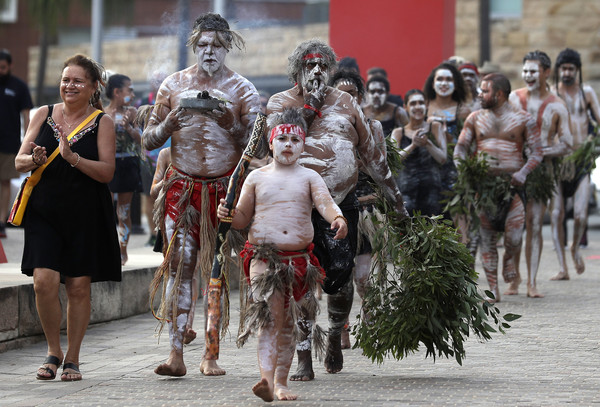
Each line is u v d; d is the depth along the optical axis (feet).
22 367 57.11
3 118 112.98
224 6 249.14
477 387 49.78
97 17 253.24
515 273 85.51
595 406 45.11
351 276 53.88
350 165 52.49
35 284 53.06
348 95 53.62
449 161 88.22
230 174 55.62
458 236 54.24
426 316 53.47
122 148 83.66
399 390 49.21
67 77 54.13
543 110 91.56
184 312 53.93
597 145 98.63
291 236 47.19
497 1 226.58
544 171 83.35
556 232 98.32
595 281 96.68
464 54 221.05
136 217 128.77
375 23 128.98
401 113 87.15
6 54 112.47
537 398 46.93
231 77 55.88
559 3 218.59
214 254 54.95
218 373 53.83
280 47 248.11
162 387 50.67
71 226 53.31
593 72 218.38
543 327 68.54
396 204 55.42
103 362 58.34
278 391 47.55
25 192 53.21
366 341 54.49
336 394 48.34
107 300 72.84
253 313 46.42
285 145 47.37
